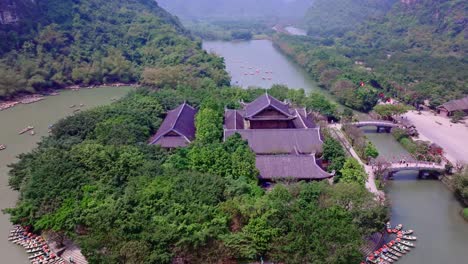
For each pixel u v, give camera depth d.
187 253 51.91
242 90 124.00
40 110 132.62
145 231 52.34
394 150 103.69
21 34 173.75
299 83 173.62
